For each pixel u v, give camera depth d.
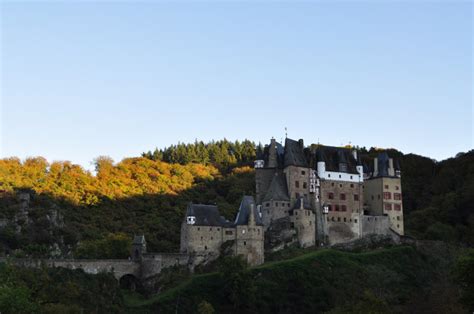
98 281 138.12
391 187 188.25
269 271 149.38
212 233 158.62
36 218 188.88
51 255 164.12
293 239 169.38
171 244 192.12
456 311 137.12
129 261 149.88
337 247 176.50
